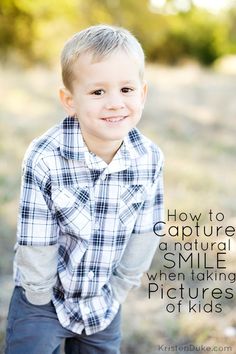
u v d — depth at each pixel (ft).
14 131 18.92
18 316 5.48
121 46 4.80
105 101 4.80
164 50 53.83
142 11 51.03
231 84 36.60
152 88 31.17
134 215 5.34
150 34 51.83
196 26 55.52
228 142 20.39
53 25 37.17
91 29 4.94
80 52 4.80
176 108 25.96
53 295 5.49
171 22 53.31
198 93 31.37
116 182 5.16
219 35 57.41
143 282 9.58
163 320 8.48
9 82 27.68
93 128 4.88
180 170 15.65
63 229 5.23
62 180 5.04
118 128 4.87
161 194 5.59
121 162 5.13
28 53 36.58
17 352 5.40
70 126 5.09
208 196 13.69
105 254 5.32
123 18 50.11
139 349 7.83
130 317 8.52
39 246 5.08
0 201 12.49
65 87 5.08
